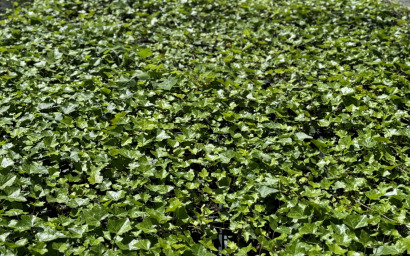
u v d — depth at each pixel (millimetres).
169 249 2279
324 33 5426
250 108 3879
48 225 2432
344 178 2920
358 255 2230
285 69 4449
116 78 4211
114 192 2674
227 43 5242
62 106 3611
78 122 3439
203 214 2707
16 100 3711
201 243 2500
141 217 2695
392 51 4863
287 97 3971
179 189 2785
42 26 5402
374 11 6059
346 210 2686
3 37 4957
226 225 2740
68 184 2814
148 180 2893
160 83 4070
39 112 3582
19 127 3318
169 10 6203
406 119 3791
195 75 4297
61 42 5008
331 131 3654
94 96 3848
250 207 2715
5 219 2383
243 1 6477
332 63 4566
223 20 5828
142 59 4586
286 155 3152
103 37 5113
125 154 3053
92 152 3064
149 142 3221
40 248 2223
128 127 3354
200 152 3311
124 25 5484
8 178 2654
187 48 4992
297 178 3018
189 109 3717
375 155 3166
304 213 2535
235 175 2977
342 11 6164
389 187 2748
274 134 3463
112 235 2461
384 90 4125
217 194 2809
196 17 6004
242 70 4441
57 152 3033
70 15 6102
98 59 4496
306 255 2297
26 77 4164
